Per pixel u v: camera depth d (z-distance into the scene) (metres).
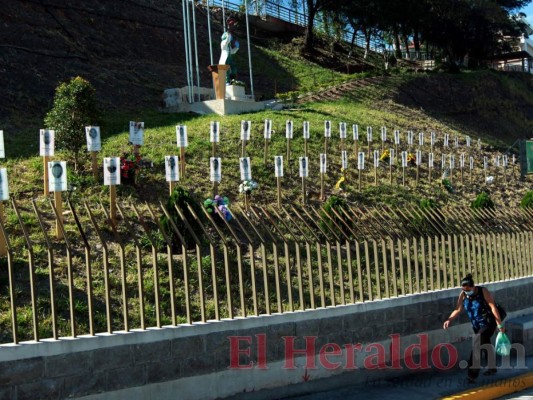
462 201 21.48
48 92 24.20
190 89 26.02
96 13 33.91
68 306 8.95
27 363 6.62
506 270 12.57
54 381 6.78
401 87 39.19
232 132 20.64
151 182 15.06
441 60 53.34
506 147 33.34
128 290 9.88
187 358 7.80
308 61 46.78
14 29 27.58
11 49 25.88
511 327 11.70
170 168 13.30
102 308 9.19
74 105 14.98
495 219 13.51
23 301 8.95
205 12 44.97
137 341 7.40
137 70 30.77
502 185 25.30
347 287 11.65
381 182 20.45
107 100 25.36
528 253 13.20
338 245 10.05
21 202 12.53
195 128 20.62
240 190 15.09
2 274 9.59
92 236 11.60
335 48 53.28
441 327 10.91
